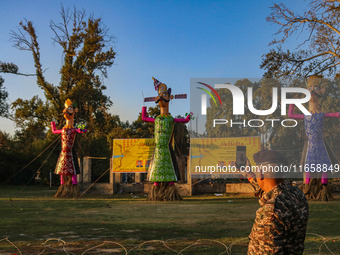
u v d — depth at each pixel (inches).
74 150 906.7
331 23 886.4
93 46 1513.3
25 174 1702.8
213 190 981.8
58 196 884.0
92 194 1030.4
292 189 103.3
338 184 892.6
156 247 265.6
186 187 962.1
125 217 457.1
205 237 306.8
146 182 1080.2
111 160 1056.2
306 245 266.4
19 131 2074.3
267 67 904.9
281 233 97.2
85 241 291.1
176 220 423.5
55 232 338.0
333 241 278.5
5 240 296.4
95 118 1743.4
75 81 1592.0
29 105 1680.6
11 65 1461.6
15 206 620.4
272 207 98.3
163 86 813.2
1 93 1811.0
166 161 777.6
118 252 249.8
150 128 1843.0
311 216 441.1
